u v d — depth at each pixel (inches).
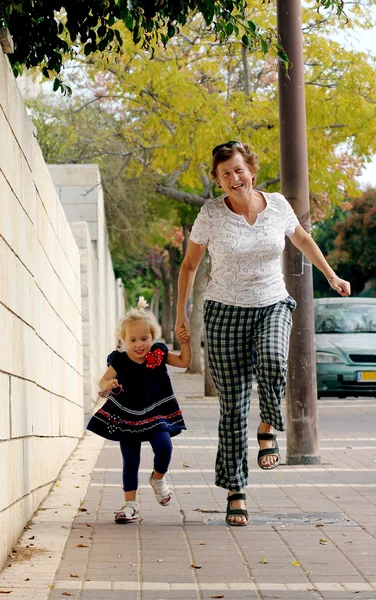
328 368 650.2
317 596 178.1
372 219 2011.6
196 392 810.2
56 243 354.9
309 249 245.0
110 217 1076.5
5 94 209.3
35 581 185.0
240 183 228.5
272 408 230.1
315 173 660.7
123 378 252.2
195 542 224.8
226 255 231.6
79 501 281.6
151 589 182.2
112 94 639.1
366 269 2062.0
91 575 192.5
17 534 220.1
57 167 781.9
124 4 249.1
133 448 252.5
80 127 823.7
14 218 221.6
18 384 222.7
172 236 1311.5
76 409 446.6
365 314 712.4
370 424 527.8
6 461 200.1
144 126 633.0
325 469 355.3
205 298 239.6
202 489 309.4
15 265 221.3
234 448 243.9
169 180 743.7
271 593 180.1
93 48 270.4
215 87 645.9
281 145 369.1
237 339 235.8
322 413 593.0
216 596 177.2
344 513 262.7
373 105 617.6
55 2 261.6
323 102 613.6
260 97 626.8
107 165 965.2
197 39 632.4
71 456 400.2
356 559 207.5
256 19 595.2
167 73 589.3
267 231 232.2
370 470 352.2
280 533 235.6
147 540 226.8
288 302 237.9
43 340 290.7
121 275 1873.8
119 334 254.2
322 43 609.6
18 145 233.1
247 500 286.0
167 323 1999.3
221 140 594.2
